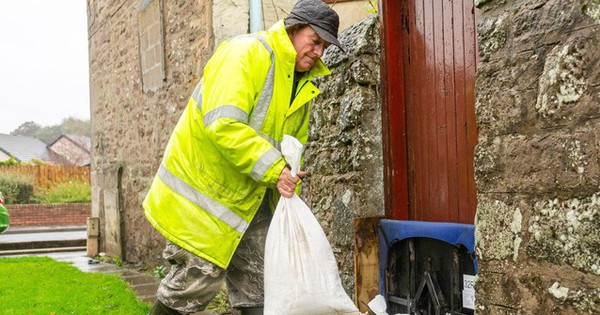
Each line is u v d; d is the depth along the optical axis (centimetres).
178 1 742
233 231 275
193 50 695
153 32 830
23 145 5828
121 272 838
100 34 1116
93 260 1009
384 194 396
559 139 232
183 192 274
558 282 233
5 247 1362
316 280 252
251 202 278
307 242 256
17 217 2250
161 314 283
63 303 566
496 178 262
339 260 413
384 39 396
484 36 272
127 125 959
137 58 903
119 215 978
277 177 254
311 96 289
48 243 1402
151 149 850
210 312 522
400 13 400
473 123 332
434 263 348
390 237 374
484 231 268
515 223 252
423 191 380
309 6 276
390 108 396
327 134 438
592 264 219
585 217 221
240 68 261
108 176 1049
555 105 234
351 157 404
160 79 808
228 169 272
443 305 334
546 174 238
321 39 278
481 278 270
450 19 352
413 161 390
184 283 275
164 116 798
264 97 271
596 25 220
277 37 272
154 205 279
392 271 379
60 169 2778
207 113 259
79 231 1905
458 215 346
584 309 221
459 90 345
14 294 623
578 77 225
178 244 272
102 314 518
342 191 411
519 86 252
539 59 243
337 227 415
